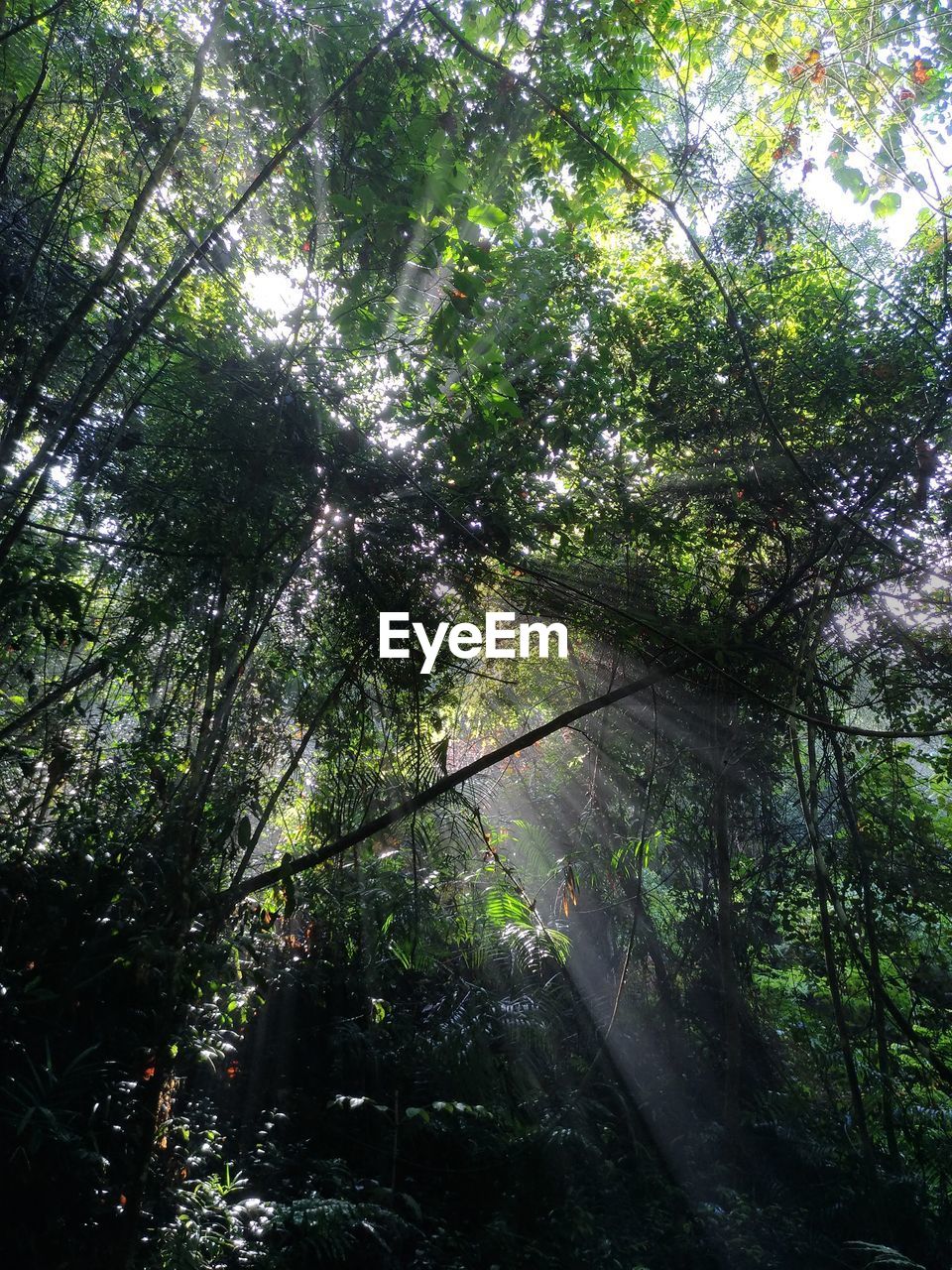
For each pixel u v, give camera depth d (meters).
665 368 6.22
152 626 4.80
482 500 5.26
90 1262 3.63
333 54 4.95
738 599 6.42
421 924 6.25
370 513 5.04
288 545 4.96
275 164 4.00
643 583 6.19
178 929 4.21
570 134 5.36
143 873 4.54
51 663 5.19
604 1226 5.22
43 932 4.28
